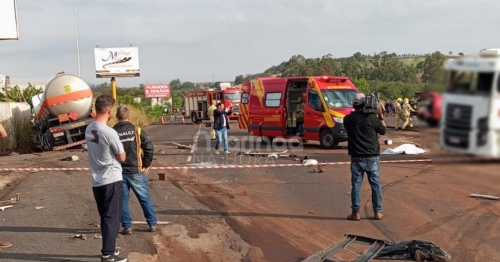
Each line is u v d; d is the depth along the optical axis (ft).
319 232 21.74
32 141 63.93
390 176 34.88
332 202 27.61
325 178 35.12
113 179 17.34
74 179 35.32
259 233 21.61
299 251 19.10
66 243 19.90
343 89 55.16
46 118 58.23
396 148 48.83
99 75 144.46
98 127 17.40
